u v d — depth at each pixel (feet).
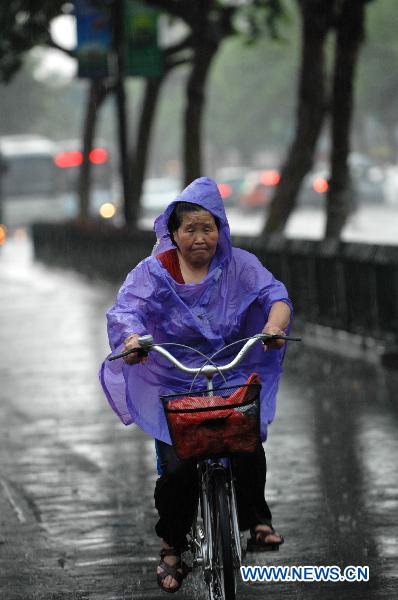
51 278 182.70
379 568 40.27
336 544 43.11
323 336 96.94
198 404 32.50
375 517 46.37
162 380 34.94
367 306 89.66
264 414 34.76
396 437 60.70
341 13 105.91
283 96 505.66
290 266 103.19
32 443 63.57
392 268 85.35
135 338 33.12
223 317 34.73
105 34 157.58
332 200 108.99
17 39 142.31
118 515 48.26
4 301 148.15
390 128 504.84
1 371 90.53
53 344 105.60
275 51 482.69
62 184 333.01
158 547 43.68
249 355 35.32
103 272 171.22
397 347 85.25
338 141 108.06
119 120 162.30
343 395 73.46
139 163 181.47
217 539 32.96
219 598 33.45
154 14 155.12
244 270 34.94
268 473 54.24
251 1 145.48
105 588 39.32
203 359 34.86
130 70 157.17
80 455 60.03
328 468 54.70
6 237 331.36
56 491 52.65
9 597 38.73
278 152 609.42
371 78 444.14
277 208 125.39
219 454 32.30
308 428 63.87
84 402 75.72
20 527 47.03
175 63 173.06
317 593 38.14
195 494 34.68
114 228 164.55
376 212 306.96
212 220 34.14
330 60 391.86
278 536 34.55
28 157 330.95
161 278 34.37
